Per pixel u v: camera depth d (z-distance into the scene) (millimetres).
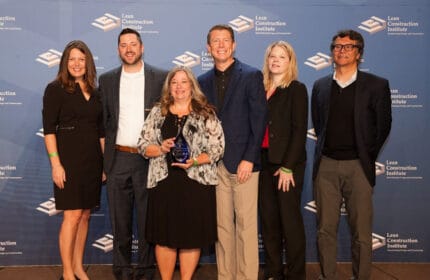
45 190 3629
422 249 3732
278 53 2934
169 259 2918
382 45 3654
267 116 2898
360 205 2998
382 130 2988
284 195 2945
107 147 3139
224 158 2887
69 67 2994
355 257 3088
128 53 3020
